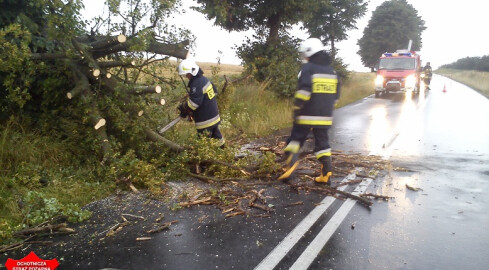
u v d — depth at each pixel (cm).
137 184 514
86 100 536
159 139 590
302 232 380
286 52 1462
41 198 425
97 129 548
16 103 573
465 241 362
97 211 430
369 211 438
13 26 495
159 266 317
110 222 404
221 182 528
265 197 478
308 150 739
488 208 445
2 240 355
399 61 2008
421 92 2277
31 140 551
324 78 483
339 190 497
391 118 1202
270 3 1343
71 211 402
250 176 542
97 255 336
